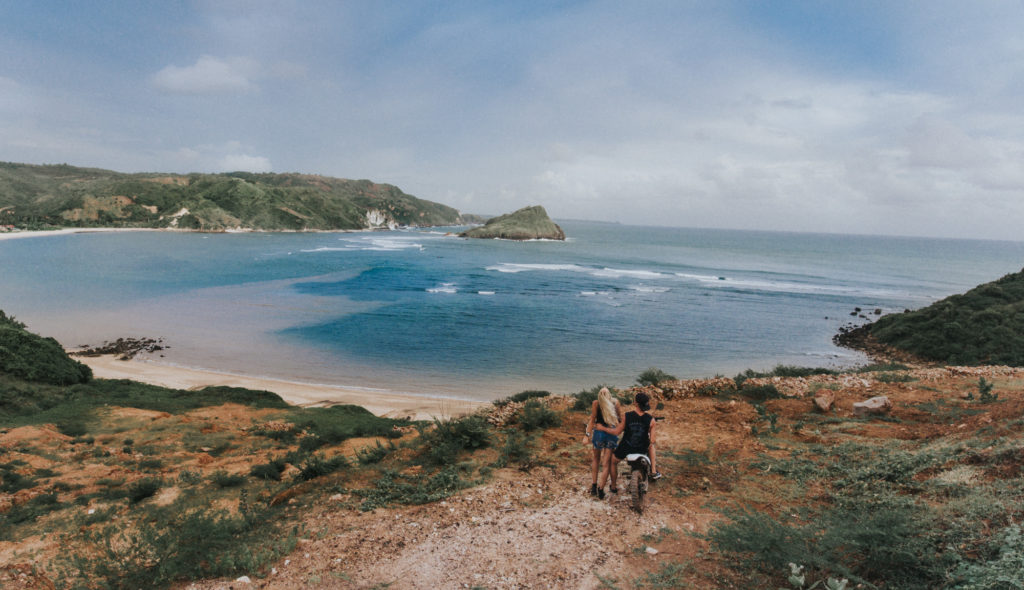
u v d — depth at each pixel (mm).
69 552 5324
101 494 7645
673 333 41094
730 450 7598
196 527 5320
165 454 11508
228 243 148500
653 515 5332
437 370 29734
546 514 5484
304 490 6785
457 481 6621
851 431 8422
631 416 5641
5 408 17141
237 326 41000
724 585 3900
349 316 45688
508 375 28938
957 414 8781
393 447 9156
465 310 49500
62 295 54188
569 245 171625
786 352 35844
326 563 4570
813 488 5871
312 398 23703
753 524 4473
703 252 153875
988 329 32438
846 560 3975
